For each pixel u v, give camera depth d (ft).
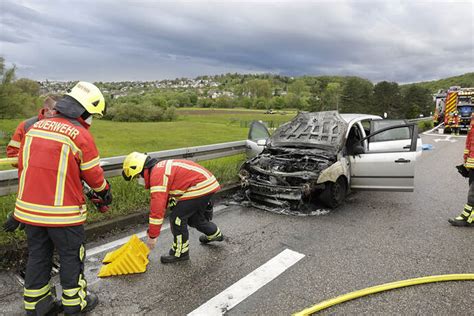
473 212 15.94
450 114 63.46
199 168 12.23
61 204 8.40
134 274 11.28
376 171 18.98
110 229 14.64
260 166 19.04
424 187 23.73
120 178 17.94
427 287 10.78
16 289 10.29
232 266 11.97
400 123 21.45
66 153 8.33
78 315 9.12
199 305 9.72
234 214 17.43
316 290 10.55
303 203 18.06
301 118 22.13
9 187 12.57
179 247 12.12
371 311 9.53
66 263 8.80
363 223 16.38
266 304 9.80
